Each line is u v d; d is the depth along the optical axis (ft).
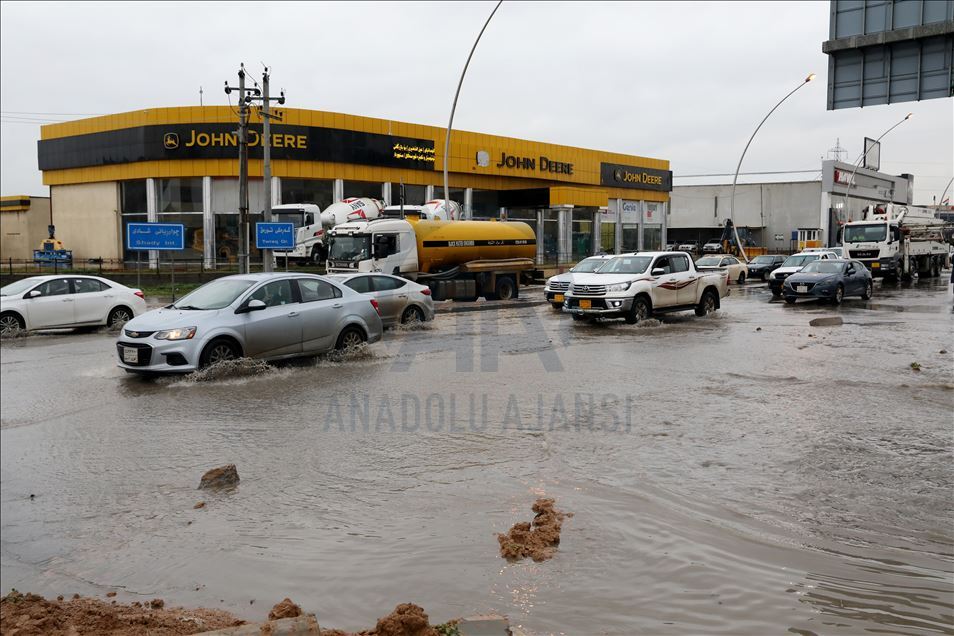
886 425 26.89
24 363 44.52
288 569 15.61
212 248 133.08
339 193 139.13
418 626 12.55
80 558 16.56
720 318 68.59
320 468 22.35
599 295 62.03
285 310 40.91
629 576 14.87
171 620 13.65
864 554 15.88
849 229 123.75
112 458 23.79
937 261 143.64
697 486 20.17
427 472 21.80
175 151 130.62
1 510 19.40
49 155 146.61
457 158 157.89
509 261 92.99
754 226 270.46
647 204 211.82
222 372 37.50
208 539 17.31
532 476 21.24
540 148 175.83
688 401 31.40
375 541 16.87
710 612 13.46
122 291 64.64
